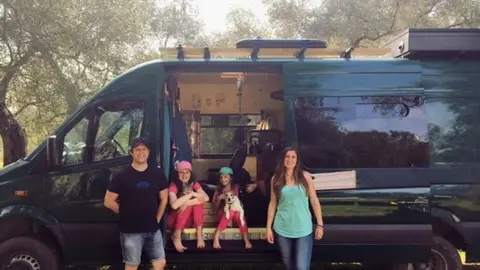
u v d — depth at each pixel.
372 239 5.44
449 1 16.39
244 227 5.63
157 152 5.48
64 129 5.56
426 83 5.68
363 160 5.50
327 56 5.96
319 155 5.50
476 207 5.59
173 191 5.55
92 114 5.58
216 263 5.66
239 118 8.80
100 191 5.48
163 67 5.60
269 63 5.64
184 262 5.62
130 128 5.55
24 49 11.48
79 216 5.48
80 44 11.54
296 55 5.93
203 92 8.62
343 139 5.52
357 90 5.56
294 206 5.09
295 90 5.55
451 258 5.66
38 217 5.43
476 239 5.57
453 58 5.77
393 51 6.04
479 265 7.06
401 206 5.45
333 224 5.44
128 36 12.83
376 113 5.55
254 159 7.73
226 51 5.72
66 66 12.00
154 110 5.53
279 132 7.91
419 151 5.52
